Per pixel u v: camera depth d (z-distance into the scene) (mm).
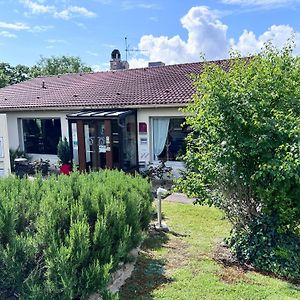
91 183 6316
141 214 7219
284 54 7031
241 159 6273
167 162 14617
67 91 19625
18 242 4344
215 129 6480
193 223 8789
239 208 6719
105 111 15453
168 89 15930
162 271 5848
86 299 4414
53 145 18031
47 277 4195
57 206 4902
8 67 44594
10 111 18234
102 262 4844
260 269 6098
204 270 5902
